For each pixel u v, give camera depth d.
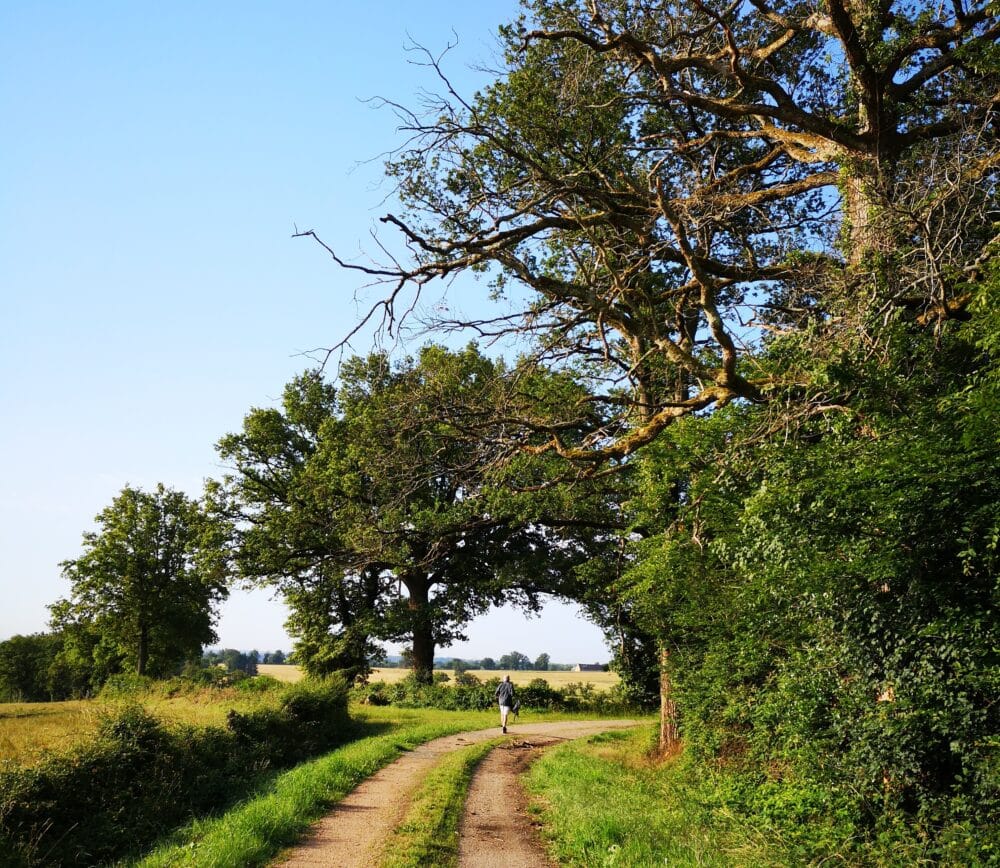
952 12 12.66
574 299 12.53
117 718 14.80
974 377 7.29
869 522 8.00
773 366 11.38
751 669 12.97
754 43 13.05
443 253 11.57
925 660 7.98
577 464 13.34
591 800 12.86
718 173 15.10
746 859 9.08
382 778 15.63
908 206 9.63
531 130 14.11
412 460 14.59
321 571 40.19
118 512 55.91
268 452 44.59
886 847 8.04
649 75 14.90
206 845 9.24
